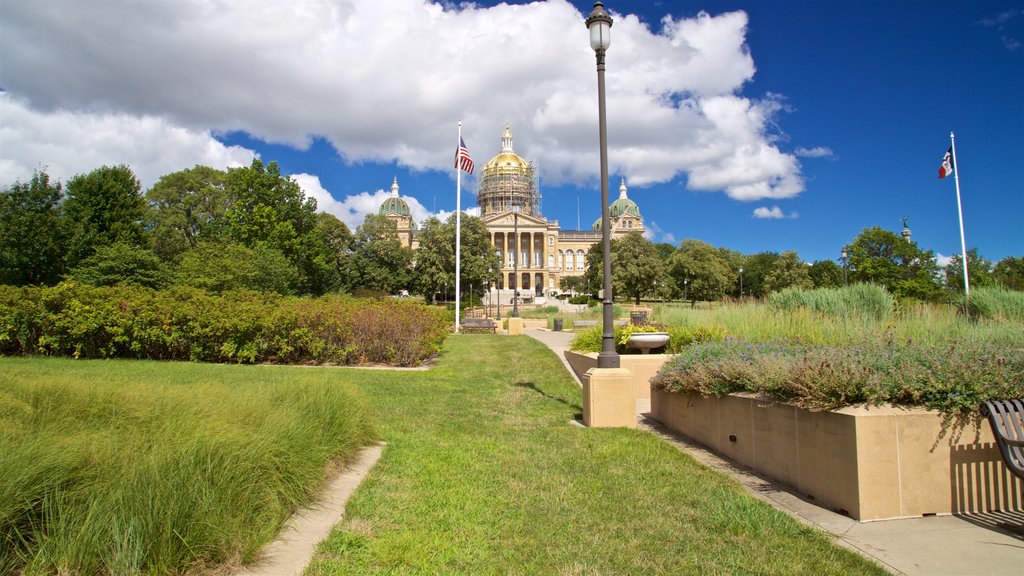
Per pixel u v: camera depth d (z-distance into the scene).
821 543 4.04
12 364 12.82
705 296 87.31
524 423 8.38
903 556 3.81
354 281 75.50
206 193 60.72
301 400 6.06
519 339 26.00
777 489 5.44
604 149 8.77
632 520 4.52
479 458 6.30
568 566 3.67
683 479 5.64
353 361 16.09
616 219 148.38
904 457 4.62
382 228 80.06
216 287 35.94
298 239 52.88
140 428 4.51
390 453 6.37
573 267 139.12
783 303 15.32
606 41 8.84
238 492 3.74
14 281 36.62
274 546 3.69
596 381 8.19
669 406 8.59
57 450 3.51
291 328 15.70
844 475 4.71
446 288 74.94
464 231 74.44
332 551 3.77
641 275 78.62
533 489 5.27
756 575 3.56
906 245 60.00
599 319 38.31
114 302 15.52
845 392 4.82
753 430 6.18
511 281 117.00
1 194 38.28
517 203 117.62
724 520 4.48
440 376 13.48
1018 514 4.62
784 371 5.71
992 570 3.57
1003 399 4.60
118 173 49.97
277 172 52.66
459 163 33.09
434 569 3.59
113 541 3.07
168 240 51.50
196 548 3.24
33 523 3.09
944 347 5.78
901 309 13.06
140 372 11.95
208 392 5.89
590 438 7.38
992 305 12.45
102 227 46.81
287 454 4.56
